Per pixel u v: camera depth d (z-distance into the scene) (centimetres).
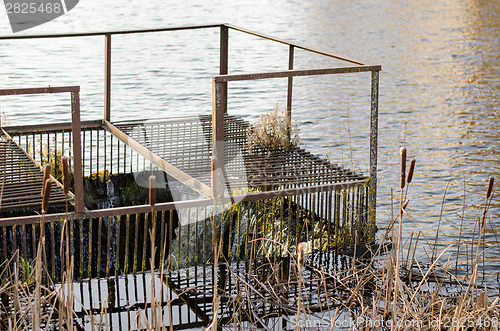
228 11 3075
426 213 797
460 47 2262
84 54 1970
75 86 513
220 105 566
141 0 3341
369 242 634
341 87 1670
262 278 562
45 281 540
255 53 2098
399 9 3372
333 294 536
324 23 2823
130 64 1858
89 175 849
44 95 1487
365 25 2783
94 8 2992
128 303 514
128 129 819
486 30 2647
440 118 1353
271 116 758
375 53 2152
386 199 852
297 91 1620
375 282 552
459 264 622
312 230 606
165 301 520
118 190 798
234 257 634
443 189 898
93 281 547
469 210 809
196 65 1875
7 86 1561
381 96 1555
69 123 824
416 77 1783
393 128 1274
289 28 2653
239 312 504
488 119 1345
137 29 815
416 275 577
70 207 682
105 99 837
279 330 482
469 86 1678
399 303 494
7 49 2003
